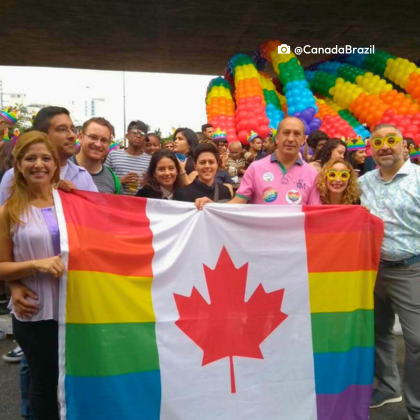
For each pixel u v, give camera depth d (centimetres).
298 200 314
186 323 262
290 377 272
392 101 1070
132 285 253
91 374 234
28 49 1570
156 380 249
